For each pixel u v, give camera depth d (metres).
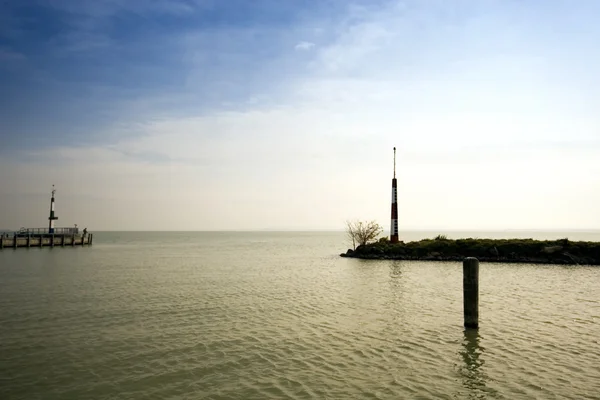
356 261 59.75
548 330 19.80
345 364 15.27
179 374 14.36
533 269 45.91
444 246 60.94
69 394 12.76
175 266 52.72
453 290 31.84
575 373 14.25
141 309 25.12
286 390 12.95
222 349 17.11
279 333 19.59
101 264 54.81
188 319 22.52
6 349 17.14
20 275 41.91
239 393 12.77
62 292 31.33
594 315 22.91
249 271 46.88
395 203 67.81
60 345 17.70
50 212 96.31
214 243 136.62
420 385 13.29
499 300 27.28
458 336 18.86
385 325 20.97
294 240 174.75
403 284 35.44
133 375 14.28
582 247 53.31
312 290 32.50
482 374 14.21
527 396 12.41
